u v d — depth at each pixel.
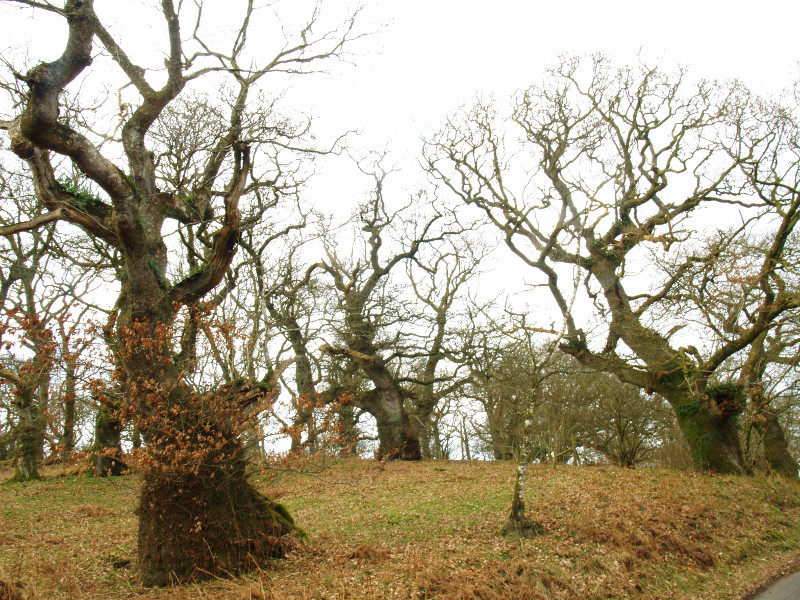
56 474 23.16
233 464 10.34
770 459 22.03
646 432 30.94
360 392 30.00
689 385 20.14
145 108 11.26
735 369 22.16
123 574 10.27
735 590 10.22
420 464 26.94
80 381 9.66
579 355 24.28
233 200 11.66
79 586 9.58
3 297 21.62
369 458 25.08
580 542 11.47
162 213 11.54
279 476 11.30
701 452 20.77
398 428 30.06
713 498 14.81
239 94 13.24
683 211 23.48
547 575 9.76
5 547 12.22
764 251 18.88
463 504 15.29
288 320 20.41
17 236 21.03
